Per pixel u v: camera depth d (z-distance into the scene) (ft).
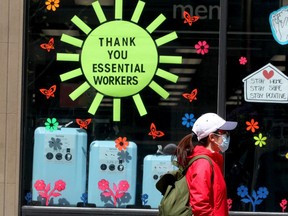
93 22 34.01
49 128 33.96
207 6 33.96
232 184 33.86
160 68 33.99
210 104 33.83
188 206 23.57
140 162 33.91
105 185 34.01
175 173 24.48
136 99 34.01
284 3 34.04
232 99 33.94
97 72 34.09
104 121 34.04
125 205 33.99
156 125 33.88
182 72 33.96
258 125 33.88
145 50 34.01
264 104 33.91
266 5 34.01
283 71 33.96
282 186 33.81
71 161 34.01
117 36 33.96
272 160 33.86
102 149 33.94
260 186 33.88
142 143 33.96
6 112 33.45
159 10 34.09
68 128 34.01
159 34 34.06
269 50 33.99
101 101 34.04
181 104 33.86
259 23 34.06
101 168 34.01
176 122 33.86
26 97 33.91
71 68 34.04
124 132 33.96
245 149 33.86
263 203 33.88
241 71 33.91
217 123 24.35
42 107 33.94
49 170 34.01
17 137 33.47
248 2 33.96
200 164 23.43
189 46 33.96
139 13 34.01
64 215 33.83
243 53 33.96
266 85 33.96
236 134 33.91
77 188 34.06
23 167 33.86
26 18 33.81
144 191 33.91
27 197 34.01
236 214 33.65
